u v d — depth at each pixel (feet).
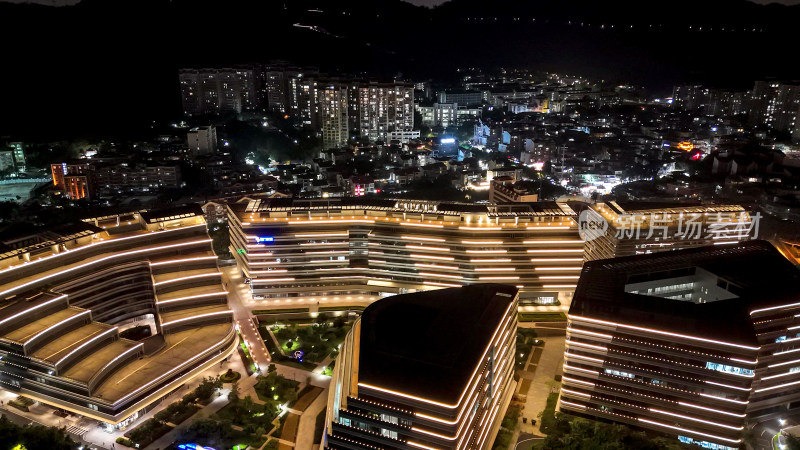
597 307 591.37
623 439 554.05
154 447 587.27
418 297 647.56
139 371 651.66
